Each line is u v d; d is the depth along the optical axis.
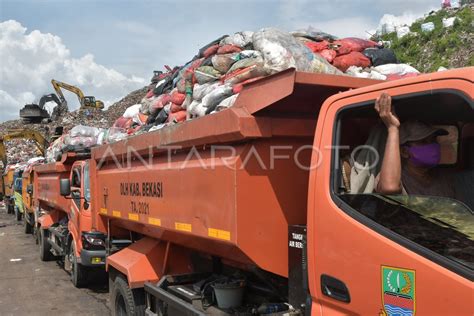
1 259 12.50
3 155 28.61
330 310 2.55
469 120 2.66
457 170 2.75
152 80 6.70
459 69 2.10
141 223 4.84
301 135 3.15
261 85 2.99
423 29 18.77
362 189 2.57
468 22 18.00
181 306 3.99
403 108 2.50
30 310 7.65
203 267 4.78
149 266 4.95
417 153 2.53
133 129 6.57
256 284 3.81
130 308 5.00
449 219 2.11
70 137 9.78
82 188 8.45
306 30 4.56
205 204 3.43
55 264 11.73
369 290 2.30
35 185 14.10
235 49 4.60
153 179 4.46
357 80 2.90
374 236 2.30
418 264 2.10
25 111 36.78
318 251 2.61
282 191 3.12
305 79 2.75
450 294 1.97
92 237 8.23
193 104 4.64
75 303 8.06
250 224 3.03
